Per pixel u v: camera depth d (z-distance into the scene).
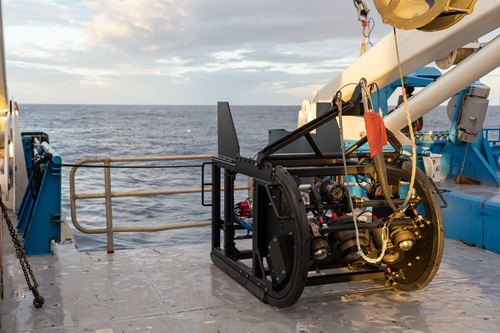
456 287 5.05
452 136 11.27
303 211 4.05
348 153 4.88
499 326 4.12
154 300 4.64
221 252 5.63
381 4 3.41
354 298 4.72
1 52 7.62
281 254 4.27
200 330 4.00
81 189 24.73
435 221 4.44
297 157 4.71
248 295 4.79
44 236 6.05
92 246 12.99
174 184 27.47
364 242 4.48
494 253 6.36
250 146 59.31
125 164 36.88
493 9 5.14
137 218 17.55
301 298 4.71
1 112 8.90
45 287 4.95
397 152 4.77
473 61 7.51
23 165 8.87
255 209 4.70
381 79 7.28
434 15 3.13
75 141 70.56
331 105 4.41
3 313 4.32
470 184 10.82
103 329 4.01
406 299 4.70
